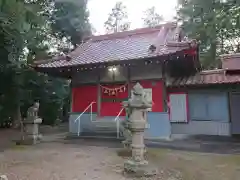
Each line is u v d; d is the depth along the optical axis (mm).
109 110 11070
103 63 9938
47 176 5074
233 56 11500
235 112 10211
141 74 10492
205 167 5766
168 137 9523
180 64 10617
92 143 9234
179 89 10961
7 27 8633
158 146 8312
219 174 5254
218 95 10508
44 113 18312
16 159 6613
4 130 14305
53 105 18828
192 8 16984
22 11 7922
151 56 8938
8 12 7484
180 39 11609
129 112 5773
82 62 10672
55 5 17922
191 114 10867
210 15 14625
